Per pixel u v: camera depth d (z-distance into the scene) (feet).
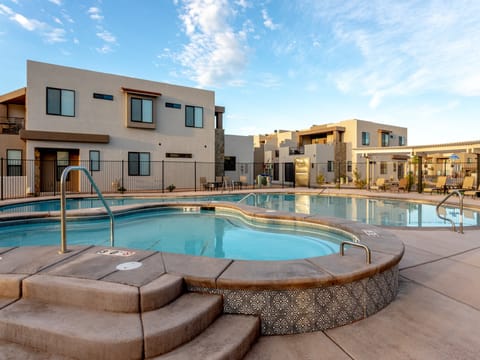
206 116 64.75
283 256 18.08
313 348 7.52
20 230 24.49
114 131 53.62
